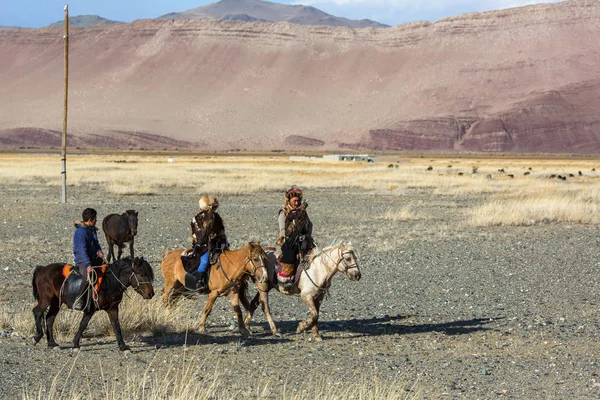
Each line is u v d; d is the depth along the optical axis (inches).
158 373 336.2
